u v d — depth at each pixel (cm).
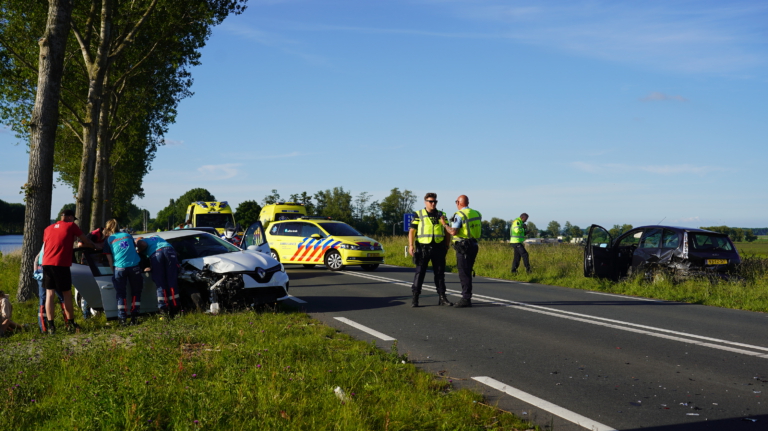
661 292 1097
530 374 516
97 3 1630
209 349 574
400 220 10494
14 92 2009
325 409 385
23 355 556
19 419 380
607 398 445
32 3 1745
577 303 986
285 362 500
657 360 568
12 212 15075
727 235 1185
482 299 1041
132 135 3136
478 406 413
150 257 810
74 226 770
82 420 360
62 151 3459
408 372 501
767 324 773
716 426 381
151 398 388
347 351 574
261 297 852
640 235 1273
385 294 1121
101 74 1611
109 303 795
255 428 351
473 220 941
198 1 1734
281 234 1842
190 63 2094
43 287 757
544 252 2053
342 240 1719
